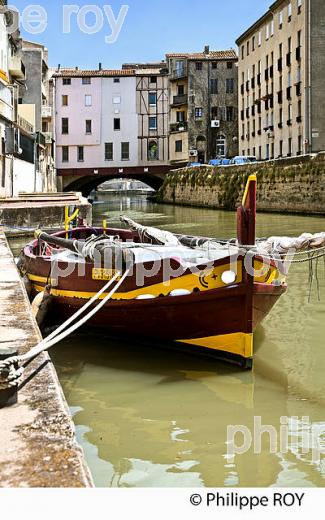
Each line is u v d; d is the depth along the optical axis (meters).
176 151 68.56
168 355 8.41
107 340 9.09
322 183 36.03
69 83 67.56
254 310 7.88
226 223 33.41
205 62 67.38
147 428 5.88
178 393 6.92
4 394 4.15
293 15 48.41
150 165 68.19
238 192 46.00
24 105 52.50
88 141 67.94
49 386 4.53
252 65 60.41
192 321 8.02
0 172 34.44
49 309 9.30
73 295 9.02
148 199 72.94
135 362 8.09
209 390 7.03
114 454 5.32
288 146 50.69
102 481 4.81
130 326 8.54
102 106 67.81
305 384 7.22
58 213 23.84
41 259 9.89
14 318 6.64
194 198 54.75
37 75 58.38
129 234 12.45
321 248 8.51
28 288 10.27
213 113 68.00
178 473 4.96
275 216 37.22
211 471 5.01
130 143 68.25
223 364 8.02
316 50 44.97
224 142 68.12
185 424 6.00
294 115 49.03
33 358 5.20
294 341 9.09
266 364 8.02
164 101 68.19
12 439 3.64
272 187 41.59
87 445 5.50
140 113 68.12
